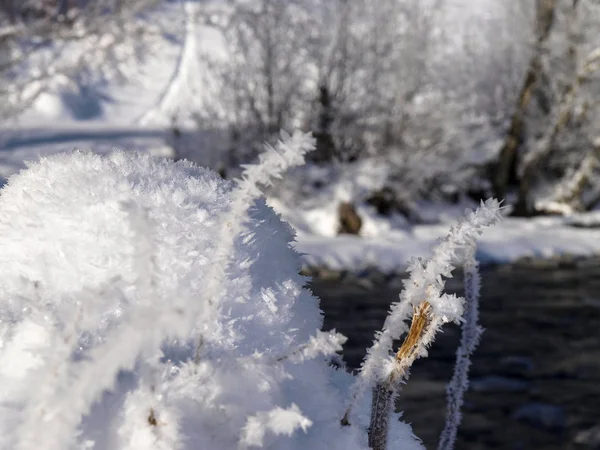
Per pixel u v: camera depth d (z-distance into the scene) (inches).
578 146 616.1
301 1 556.7
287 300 34.7
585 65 590.2
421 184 527.5
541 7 594.9
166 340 29.2
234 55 545.0
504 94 639.1
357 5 561.3
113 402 26.6
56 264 31.9
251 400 27.9
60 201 34.3
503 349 270.5
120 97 806.5
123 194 34.4
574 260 421.1
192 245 32.4
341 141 537.0
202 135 535.8
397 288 349.4
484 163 597.6
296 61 545.6
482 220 28.0
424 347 30.5
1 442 24.9
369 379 31.3
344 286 349.7
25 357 27.5
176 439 25.7
